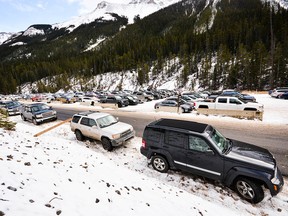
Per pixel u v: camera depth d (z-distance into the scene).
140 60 97.62
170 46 99.12
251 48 69.12
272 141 9.61
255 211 4.54
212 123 13.85
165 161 6.34
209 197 5.09
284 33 65.44
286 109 17.75
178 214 3.64
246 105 15.14
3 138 6.16
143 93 34.84
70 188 3.64
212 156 5.39
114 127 9.16
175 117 16.52
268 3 125.44
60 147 7.50
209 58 74.06
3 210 2.36
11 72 115.12
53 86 99.00
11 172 3.54
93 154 7.41
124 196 3.93
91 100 28.97
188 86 68.69
